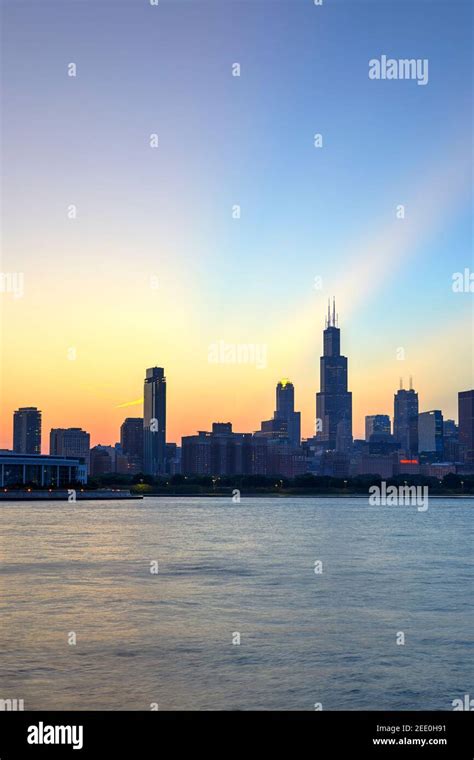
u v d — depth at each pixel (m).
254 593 65.56
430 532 152.00
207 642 46.53
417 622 53.00
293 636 48.31
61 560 91.50
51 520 182.50
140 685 38.00
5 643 45.97
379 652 44.38
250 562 90.75
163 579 74.56
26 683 38.19
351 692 37.47
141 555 98.31
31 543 115.62
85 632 49.22
